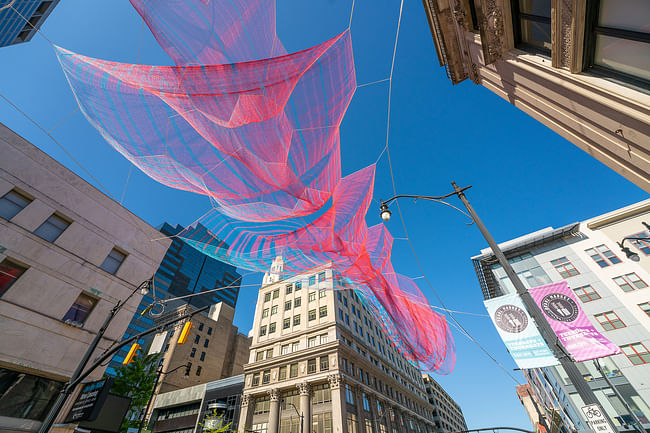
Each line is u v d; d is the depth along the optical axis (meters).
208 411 36.09
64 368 12.82
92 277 15.02
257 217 7.96
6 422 10.80
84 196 15.98
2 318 11.57
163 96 5.46
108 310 15.24
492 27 5.70
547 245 24.97
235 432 30.52
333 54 5.71
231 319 66.69
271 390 32.62
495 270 26.22
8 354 11.33
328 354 31.92
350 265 10.05
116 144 6.30
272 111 5.48
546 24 4.77
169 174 6.74
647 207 21.41
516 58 5.42
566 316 5.48
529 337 5.44
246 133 5.70
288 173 6.50
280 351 36.31
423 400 56.72
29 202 13.88
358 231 8.93
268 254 9.64
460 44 7.88
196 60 4.91
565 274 22.66
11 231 12.78
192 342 54.12
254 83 5.07
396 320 11.66
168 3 4.47
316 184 6.98
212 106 5.38
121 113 5.75
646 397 15.89
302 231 8.76
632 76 3.44
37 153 14.62
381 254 10.03
